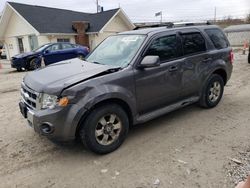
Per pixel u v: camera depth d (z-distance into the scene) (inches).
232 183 116.0
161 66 166.1
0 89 336.2
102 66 155.4
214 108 217.9
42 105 134.1
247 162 132.0
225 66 216.5
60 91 129.2
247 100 240.1
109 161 139.3
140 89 156.3
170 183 118.0
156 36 169.3
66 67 161.6
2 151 153.2
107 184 119.7
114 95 141.6
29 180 125.0
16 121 203.8
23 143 163.0
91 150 142.6
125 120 151.7
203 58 195.9
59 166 136.3
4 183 123.2
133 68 153.3
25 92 152.4
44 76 148.9
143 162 136.6
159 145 154.7
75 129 132.8
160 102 171.6
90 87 134.6
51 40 818.2
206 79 202.7
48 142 163.5
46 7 917.2
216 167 128.8
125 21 968.9
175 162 135.0
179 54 180.2
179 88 181.2
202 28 204.7
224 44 221.9
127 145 156.0
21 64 522.6
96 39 880.3
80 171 131.0
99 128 142.4
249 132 168.9
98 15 967.6
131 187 116.7
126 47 170.1
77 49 580.7
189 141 158.6
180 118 197.2
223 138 161.2
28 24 799.7
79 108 130.5
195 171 126.2
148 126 183.8
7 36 961.5
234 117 196.5
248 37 1524.4
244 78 352.8
